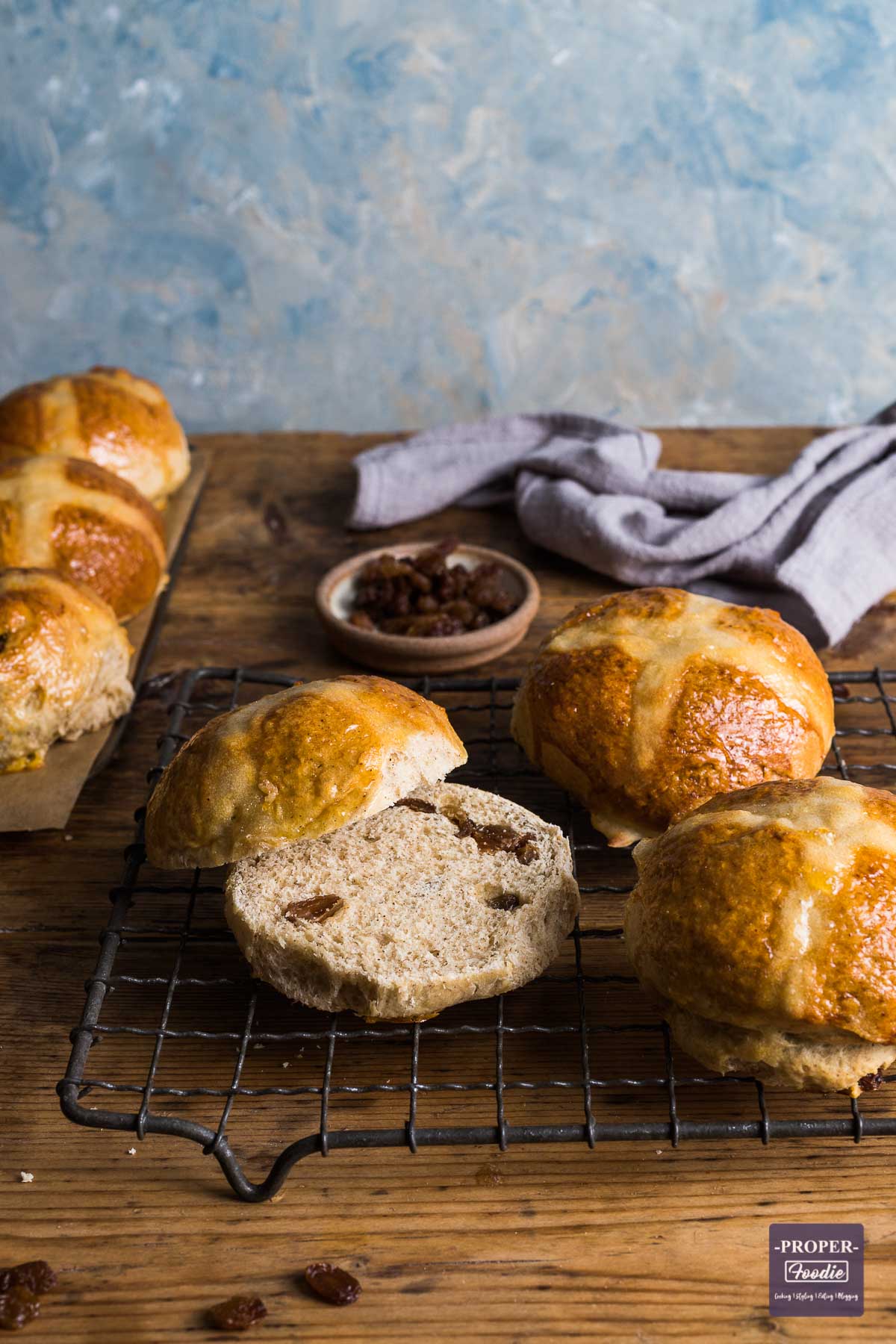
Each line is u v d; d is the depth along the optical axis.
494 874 1.78
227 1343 1.37
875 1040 1.46
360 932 1.69
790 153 3.86
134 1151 1.60
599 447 3.08
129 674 2.58
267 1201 1.52
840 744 2.33
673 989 1.54
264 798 1.71
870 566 2.69
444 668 2.57
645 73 3.75
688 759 1.94
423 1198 1.52
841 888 1.51
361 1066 1.70
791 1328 1.36
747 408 4.31
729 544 2.79
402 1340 1.36
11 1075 1.71
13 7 3.67
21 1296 1.40
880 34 3.66
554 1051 1.71
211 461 3.55
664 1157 1.57
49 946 1.92
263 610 2.85
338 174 3.91
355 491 3.38
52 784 2.22
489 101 3.80
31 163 3.88
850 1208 1.50
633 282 4.08
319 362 4.23
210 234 4.01
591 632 2.15
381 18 3.68
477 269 4.06
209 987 1.82
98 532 2.61
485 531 3.18
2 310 4.12
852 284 4.07
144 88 3.78
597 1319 1.38
